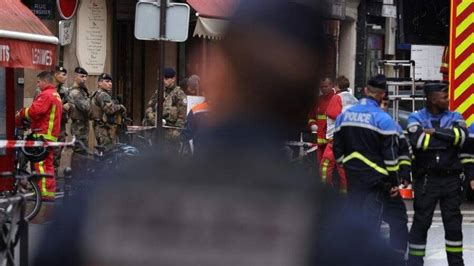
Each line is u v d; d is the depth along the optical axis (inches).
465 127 727.7
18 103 1381.6
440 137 720.3
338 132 738.2
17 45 982.4
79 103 1179.3
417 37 1350.9
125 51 1601.9
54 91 1050.1
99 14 1485.0
